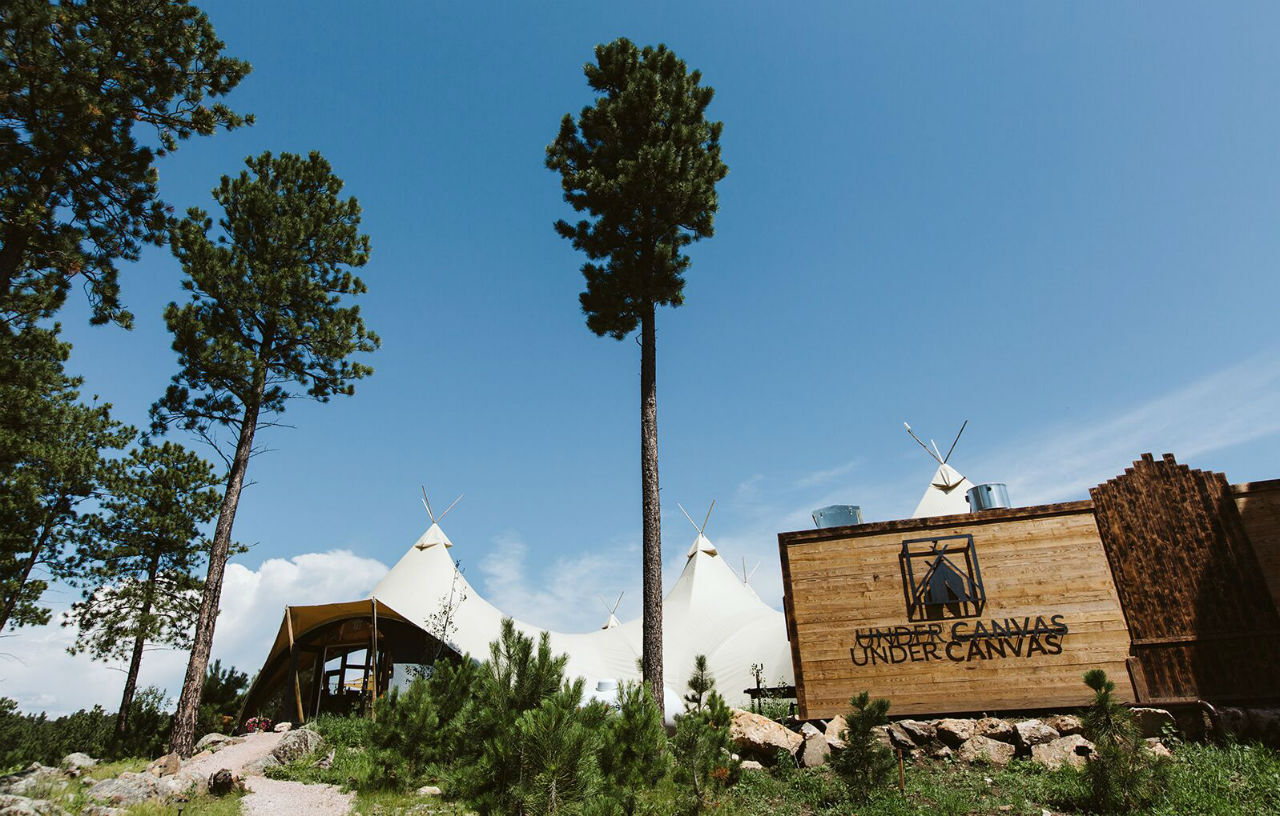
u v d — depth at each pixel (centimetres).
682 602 3672
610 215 1711
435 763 1104
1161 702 1166
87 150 1312
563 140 1770
